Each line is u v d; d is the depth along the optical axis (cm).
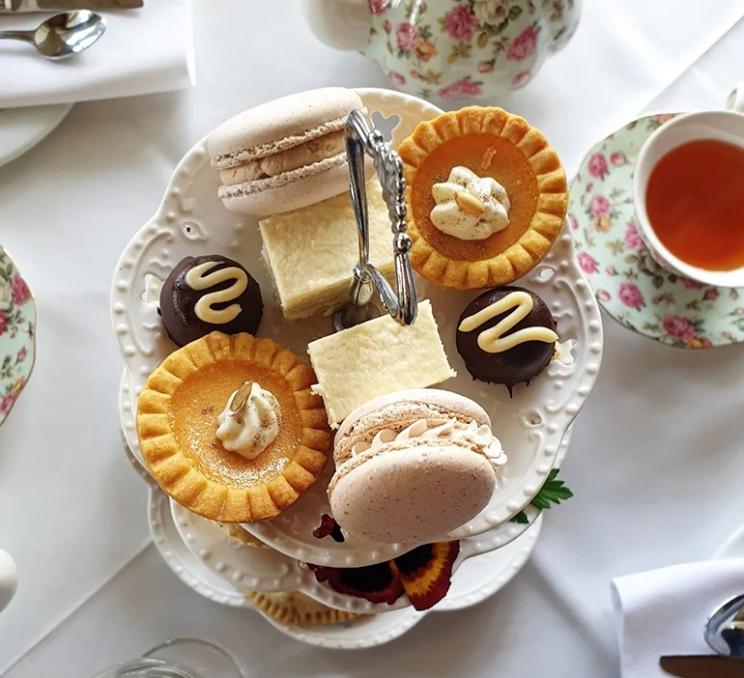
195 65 57
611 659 56
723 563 54
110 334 56
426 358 45
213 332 46
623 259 56
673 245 55
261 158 44
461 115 48
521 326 47
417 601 47
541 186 48
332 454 47
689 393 57
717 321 55
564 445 50
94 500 55
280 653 55
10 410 53
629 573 56
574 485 57
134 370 47
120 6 54
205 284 46
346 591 48
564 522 57
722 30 59
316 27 52
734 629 53
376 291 45
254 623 55
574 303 49
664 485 57
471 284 47
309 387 46
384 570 48
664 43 59
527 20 50
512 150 48
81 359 55
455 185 47
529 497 46
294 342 49
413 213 48
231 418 45
